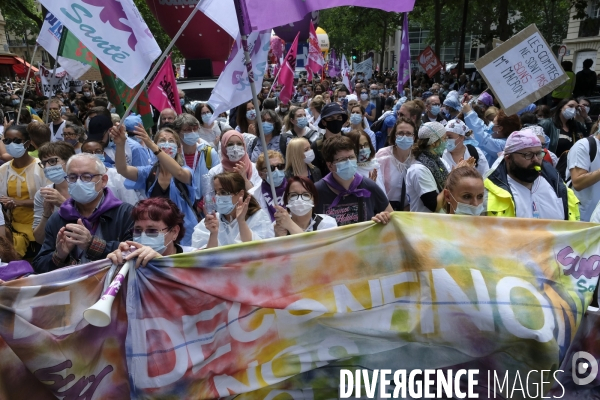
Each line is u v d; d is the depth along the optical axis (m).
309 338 2.67
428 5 28.41
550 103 12.21
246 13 3.07
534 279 2.67
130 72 3.53
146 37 3.56
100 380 2.38
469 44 56.72
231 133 4.53
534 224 2.76
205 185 4.57
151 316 2.42
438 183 4.20
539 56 4.22
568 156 4.85
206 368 2.52
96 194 3.05
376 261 2.71
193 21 10.89
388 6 3.12
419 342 2.71
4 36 47.41
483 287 2.63
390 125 7.96
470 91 21.97
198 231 3.46
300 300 2.62
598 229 2.76
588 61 13.66
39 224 3.87
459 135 5.01
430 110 8.47
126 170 4.16
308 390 2.73
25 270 2.55
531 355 2.58
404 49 10.23
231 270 2.54
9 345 2.23
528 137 3.32
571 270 2.73
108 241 3.02
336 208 3.72
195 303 2.48
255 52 3.82
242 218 3.27
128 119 6.40
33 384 2.34
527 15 33.34
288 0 3.14
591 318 2.75
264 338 2.62
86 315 2.08
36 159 4.72
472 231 2.74
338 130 5.65
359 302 2.70
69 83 20.08
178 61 38.09
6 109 11.94
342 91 14.10
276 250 2.59
